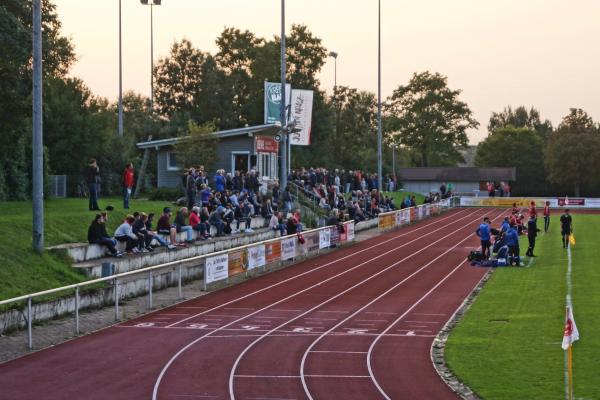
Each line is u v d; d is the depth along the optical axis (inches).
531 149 4972.9
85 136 2062.0
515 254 1604.3
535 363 801.6
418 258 1772.9
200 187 1791.3
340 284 1405.0
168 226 1485.0
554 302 1148.5
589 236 2192.4
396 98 4916.3
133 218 1396.4
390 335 975.6
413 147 4953.3
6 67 1395.2
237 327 1026.7
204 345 921.5
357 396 712.4
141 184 2319.1
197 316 1104.2
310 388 739.4
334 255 1822.1
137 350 894.4
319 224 2188.7
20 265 1147.3
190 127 2342.5
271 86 2481.5
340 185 2603.3
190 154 2255.2
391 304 1203.9
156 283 1314.0
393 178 3390.7
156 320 1074.1
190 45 3730.3
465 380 752.3
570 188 4675.2
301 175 2369.6
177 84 3705.7
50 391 727.1
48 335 967.6
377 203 2534.5
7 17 1315.2
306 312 1137.4
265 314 1121.4
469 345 896.3
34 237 1213.1
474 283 1408.7
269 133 2405.3
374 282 1429.6
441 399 701.3
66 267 1213.1
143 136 3142.2
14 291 1061.1
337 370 806.5
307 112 2546.8
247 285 1390.3
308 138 2561.5
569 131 4439.0
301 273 1537.9
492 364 807.1
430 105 4864.7
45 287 1119.0
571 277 1392.7
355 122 4409.5
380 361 843.4
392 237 2224.4
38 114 1213.1
